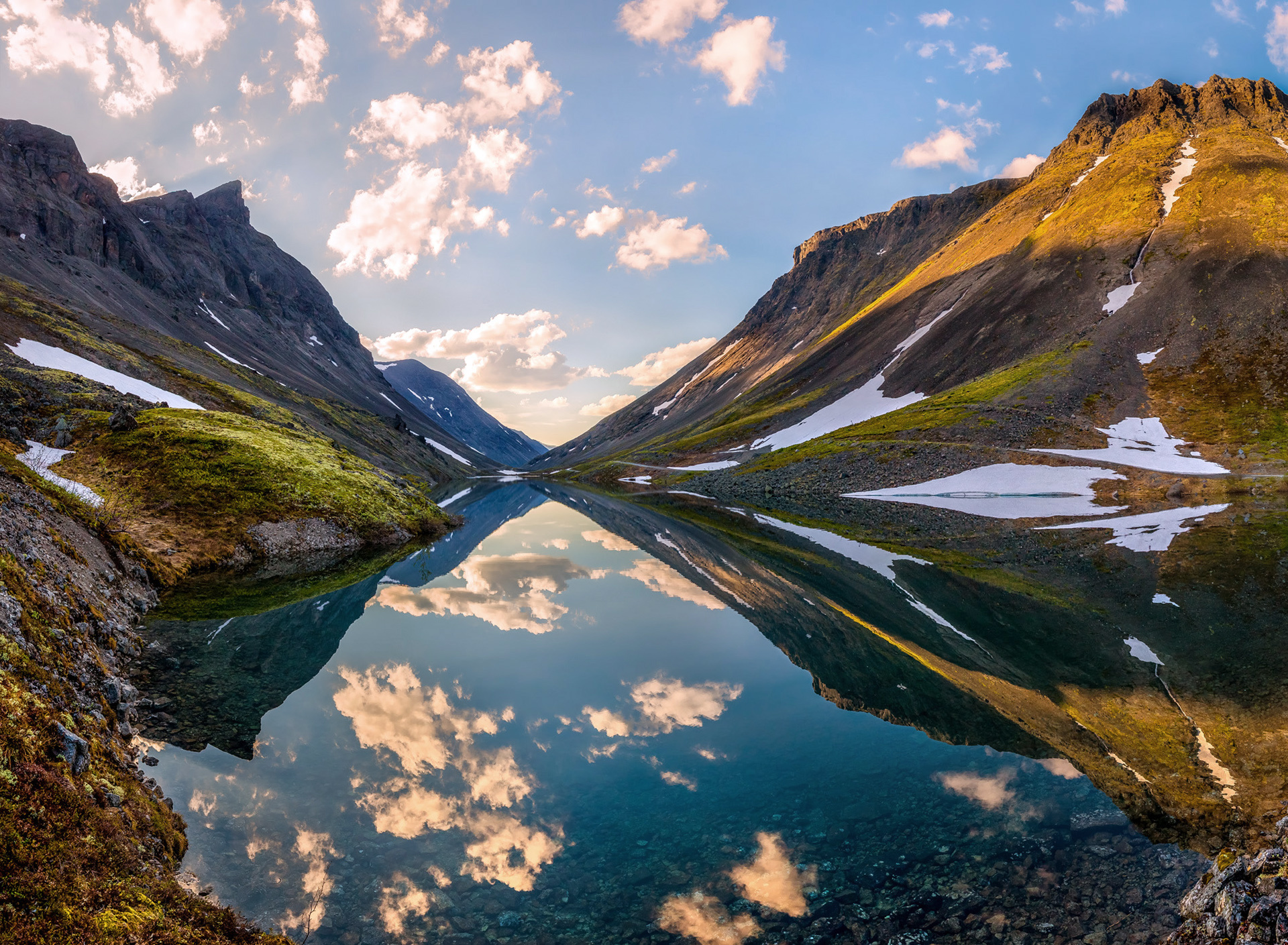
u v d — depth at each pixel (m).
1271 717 18.70
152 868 11.20
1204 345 112.25
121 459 55.97
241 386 150.00
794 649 28.56
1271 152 163.75
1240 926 9.85
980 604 34.31
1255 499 70.88
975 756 17.83
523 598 40.22
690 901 12.37
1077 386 112.62
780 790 16.50
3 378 64.06
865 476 102.56
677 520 86.81
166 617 32.28
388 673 25.75
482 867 13.40
